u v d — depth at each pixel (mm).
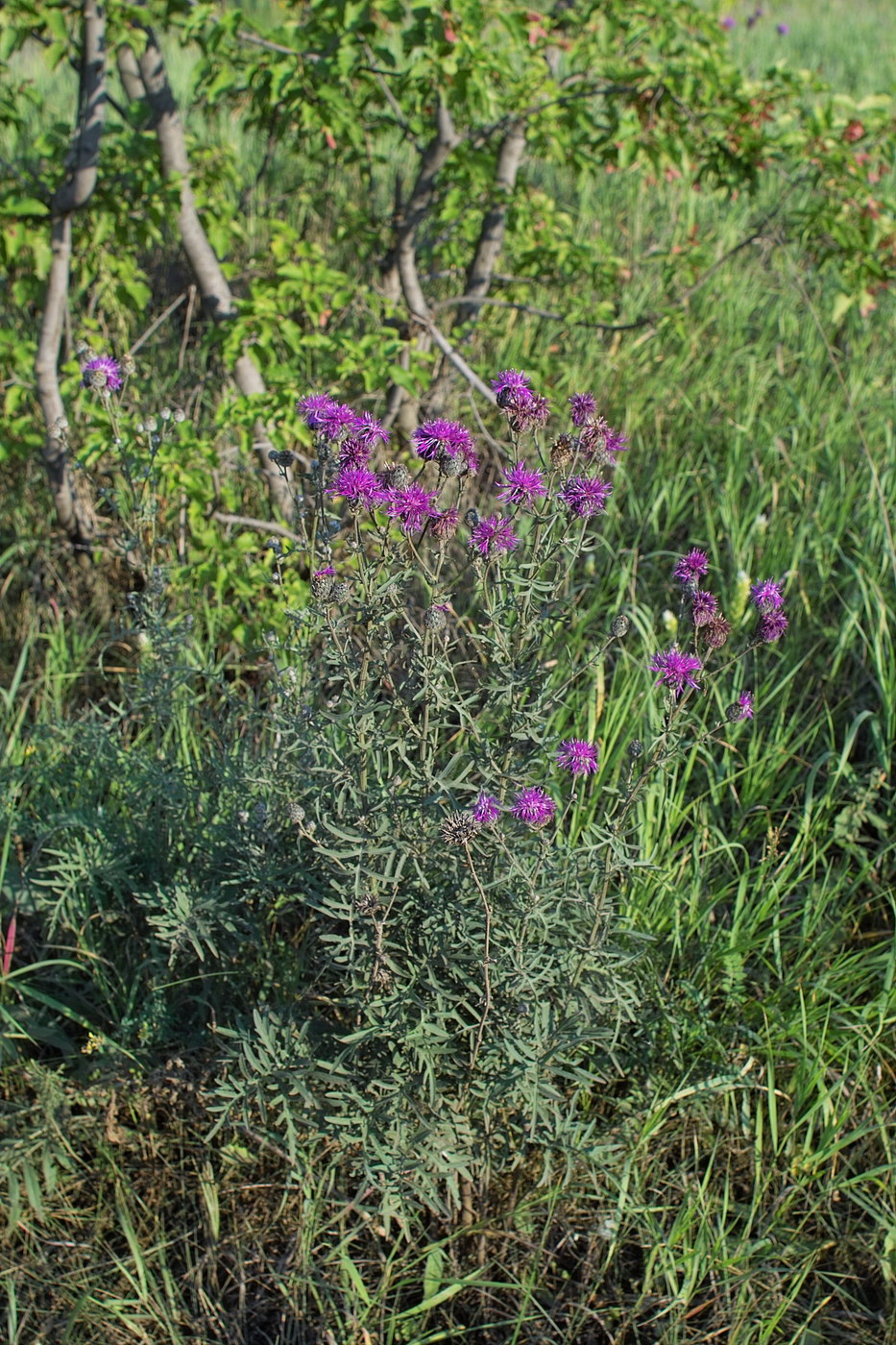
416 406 4781
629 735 3246
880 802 3420
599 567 4199
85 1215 2559
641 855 2684
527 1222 2551
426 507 2111
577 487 2205
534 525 2285
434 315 4867
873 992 2975
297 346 3879
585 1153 2371
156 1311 2348
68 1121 2600
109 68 4668
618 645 3256
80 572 4285
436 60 3840
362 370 3887
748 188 4973
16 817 3027
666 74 4363
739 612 3727
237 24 3828
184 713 3201
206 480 3664
